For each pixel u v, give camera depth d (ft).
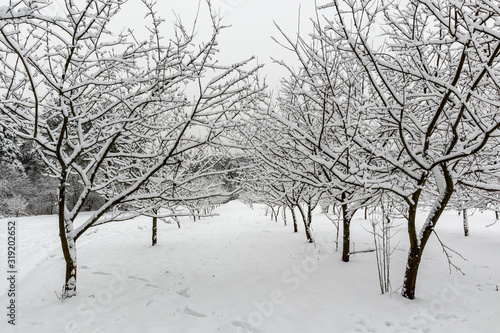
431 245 27.37
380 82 17.51
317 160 13.99
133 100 16.46
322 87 15.84
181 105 14.75
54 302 15.46
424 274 18.81
